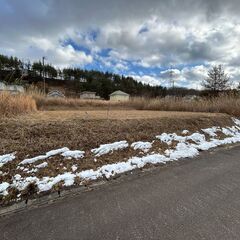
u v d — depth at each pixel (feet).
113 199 9.09
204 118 25.34
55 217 7.75
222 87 82.53
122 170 12.14
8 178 10.06
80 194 9.50
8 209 8.26
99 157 13.10
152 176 11.67
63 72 263.29
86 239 6.58
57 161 11.84
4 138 12.92
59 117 18.99
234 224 7.32
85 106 56.65
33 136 13.65
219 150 17.48
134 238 6.62
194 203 8.78
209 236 6.70
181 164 13.76
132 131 17.33
